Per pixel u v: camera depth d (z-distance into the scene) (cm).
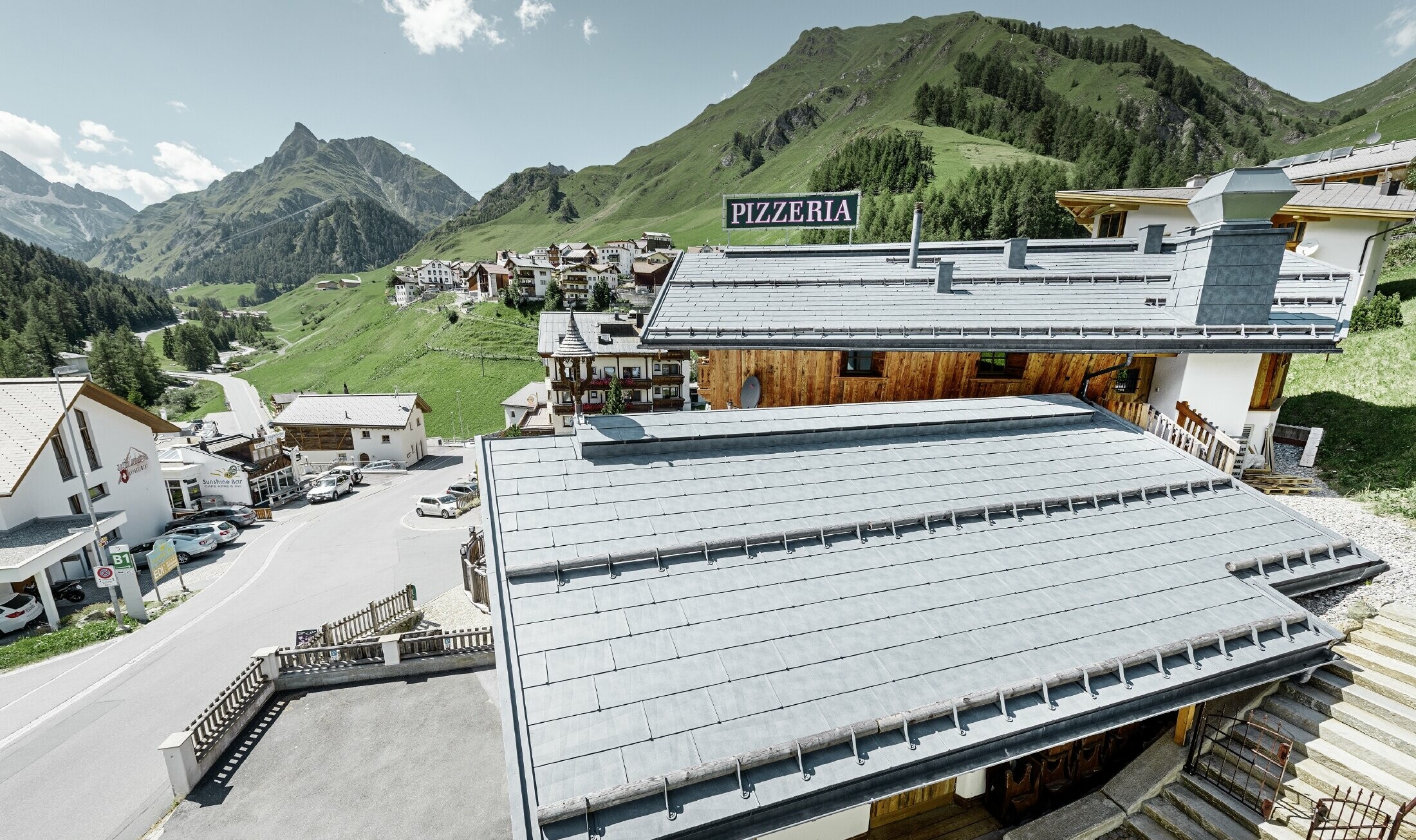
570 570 759
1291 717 863
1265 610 806
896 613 746
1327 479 1490
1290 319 1335
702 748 564
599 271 13088
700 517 873
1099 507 1013
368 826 1096
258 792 1184
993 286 1647
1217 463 1271
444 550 3050
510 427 5825
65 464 2780
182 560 3045
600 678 626
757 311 1565
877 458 1079
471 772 1227
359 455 5806
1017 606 774
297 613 2309
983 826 882
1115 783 878
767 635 695
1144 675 695
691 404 5888
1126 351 1330
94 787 1309
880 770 568
